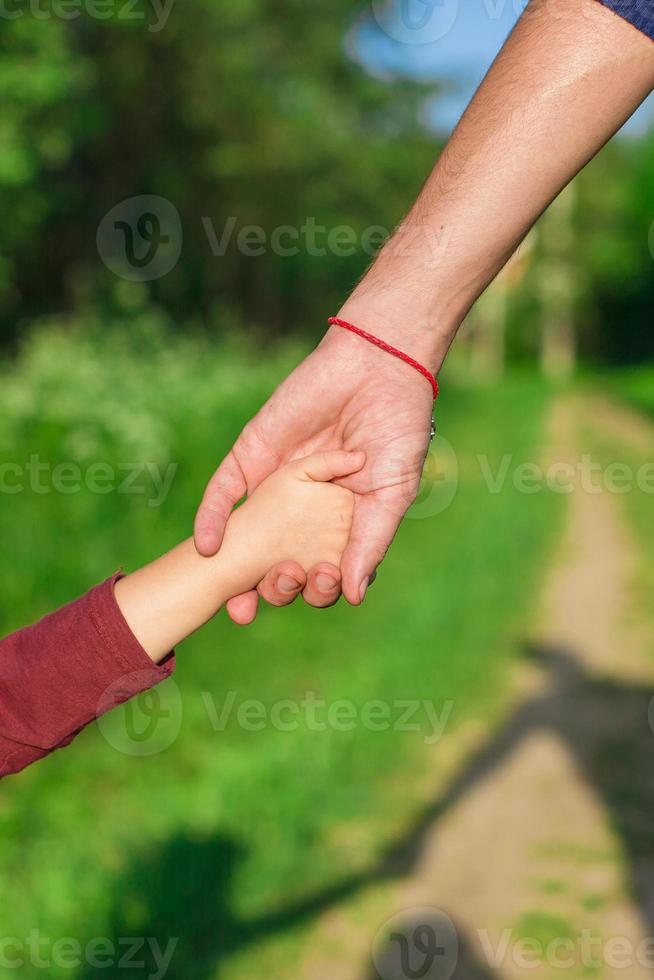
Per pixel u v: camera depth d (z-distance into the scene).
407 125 18.14
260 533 1.01
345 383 1.07
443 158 1.05
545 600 6.29
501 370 43.62
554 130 1.00
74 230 14.38
